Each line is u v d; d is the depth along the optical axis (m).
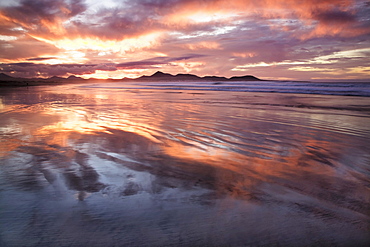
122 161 3.73
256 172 3.38
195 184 2.91
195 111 10.17
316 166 3.67
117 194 2.58
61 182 2.88
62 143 4.82
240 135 5.83
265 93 22.84
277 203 2.46
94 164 3.55
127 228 1.96
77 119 7.97
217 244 1.78
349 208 2.39
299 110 10.41
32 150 4.28
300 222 2.11
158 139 5.29
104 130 6.21
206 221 2.09
